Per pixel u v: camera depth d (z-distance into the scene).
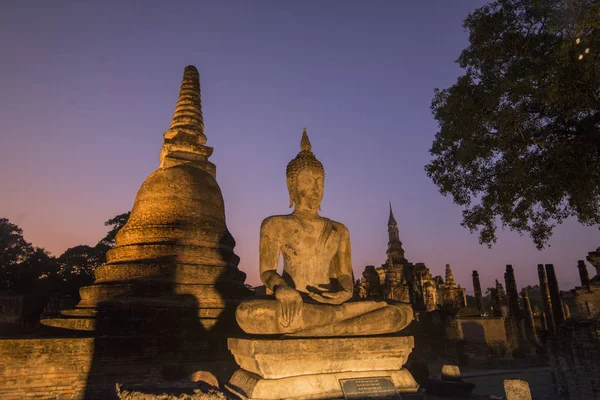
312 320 7.40
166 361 15.03
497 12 13.88
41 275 49.62
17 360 13.08
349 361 7.45
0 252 50.50
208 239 19.02
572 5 11.16
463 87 14.61
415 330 34.50
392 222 86.06
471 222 15.68
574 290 14.93
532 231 15.12
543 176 13.33
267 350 6.79
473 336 30.25
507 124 13.34
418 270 51.88
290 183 9.37
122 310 15.73
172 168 20.30
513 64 13.59
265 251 8.59
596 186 12.60
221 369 15.68
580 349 14.05
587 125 12.69
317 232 8.91
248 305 7.39
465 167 15.40
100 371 14.07
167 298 16.38
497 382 22.50
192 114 23.38
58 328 17.33
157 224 18.67
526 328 32.69
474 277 37.62
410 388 7.63
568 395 14.77
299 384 7.01
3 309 40.50
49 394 13.22
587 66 10.90
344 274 9.04
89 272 46.53
